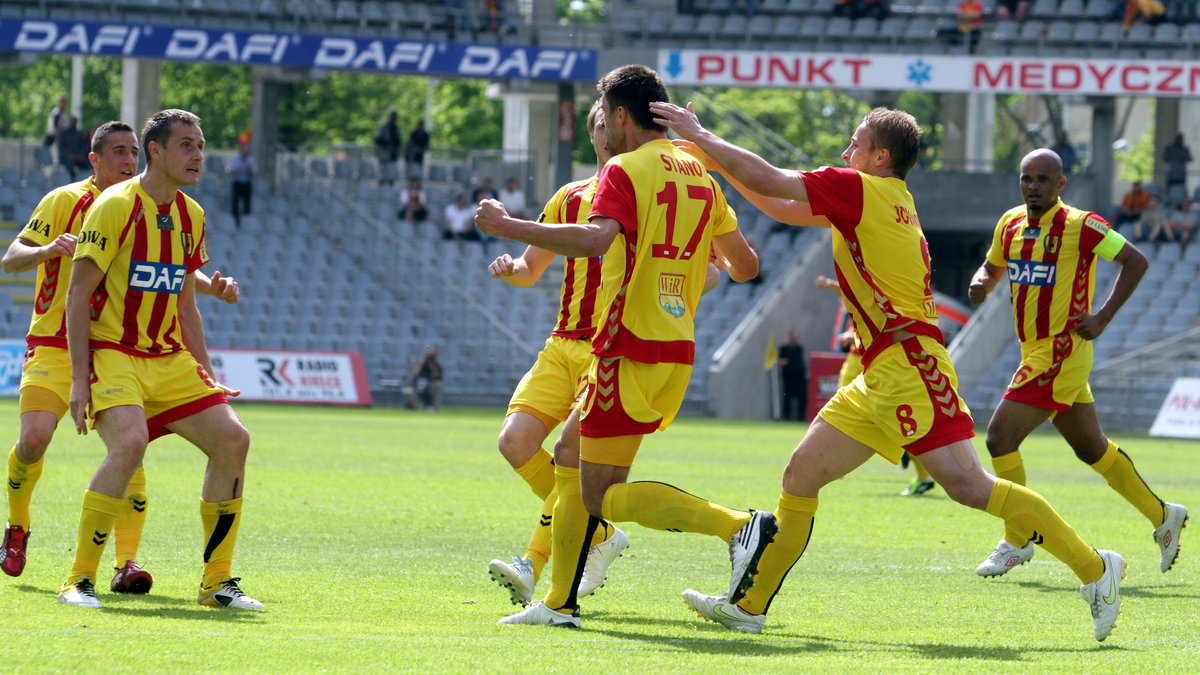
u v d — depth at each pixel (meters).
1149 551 31.47
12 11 112.38
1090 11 122.81
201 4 114.75
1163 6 119.06
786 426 96.19
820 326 117.12
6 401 88.62
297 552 27.50
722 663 16.69
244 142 121.12
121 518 22.25
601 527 22.11
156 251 20.81
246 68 186.12
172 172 20.83
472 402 111.25
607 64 112.19
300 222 120.06
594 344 18.89
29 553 25.86
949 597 23.88
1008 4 122.44
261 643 17.31
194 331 22.12
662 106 18.69
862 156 19.78
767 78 110.62
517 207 120.00
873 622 21.00
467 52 111.50
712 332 117.25
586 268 22.95
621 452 18.83
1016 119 136.62
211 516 20.92
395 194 125.44
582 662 16.50
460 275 119.62
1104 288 116.56
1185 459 68.56
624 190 18.20
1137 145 196.38
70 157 116.50
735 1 121.50
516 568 20.69
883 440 19.81
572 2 183.12
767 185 18.62
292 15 115.19
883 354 19.53
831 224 20.27
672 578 25.42
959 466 19.20
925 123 191.12
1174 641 19.45
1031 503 19.00
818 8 123.19
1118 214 120.12
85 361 20.36
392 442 63.94
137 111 125.69
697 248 19.08
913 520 37.28
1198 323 111.25
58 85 192.25
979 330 110.81
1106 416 103.94
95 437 60.03
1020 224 28.48
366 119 185.12
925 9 125.44
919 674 16.25
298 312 114.81
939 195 120.88
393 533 31.11
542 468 23.06
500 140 198.62
